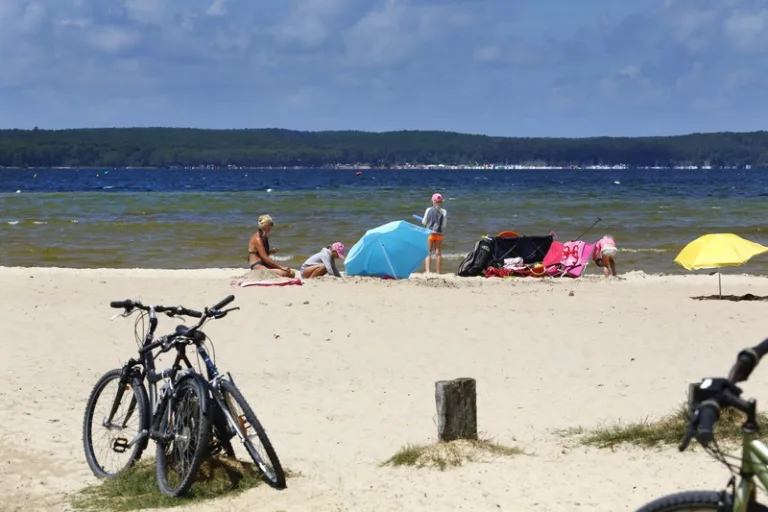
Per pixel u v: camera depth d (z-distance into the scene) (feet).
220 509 39.70
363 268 120.88
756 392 61.11
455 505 39.27
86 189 580.71
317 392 63.77
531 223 253.03
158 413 43.80
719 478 41.73
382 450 50.37
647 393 62.85
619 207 336.08
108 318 88.84
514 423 55.52
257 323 86.79
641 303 100.37
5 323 86.12
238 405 42.65
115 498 42.47
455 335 82.12
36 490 44.37
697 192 515.09
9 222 251.19
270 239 207.92
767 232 232.32
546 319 89.81
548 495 40.14
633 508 38.06
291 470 46.21
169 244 199.11
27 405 59.72
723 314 93.30
